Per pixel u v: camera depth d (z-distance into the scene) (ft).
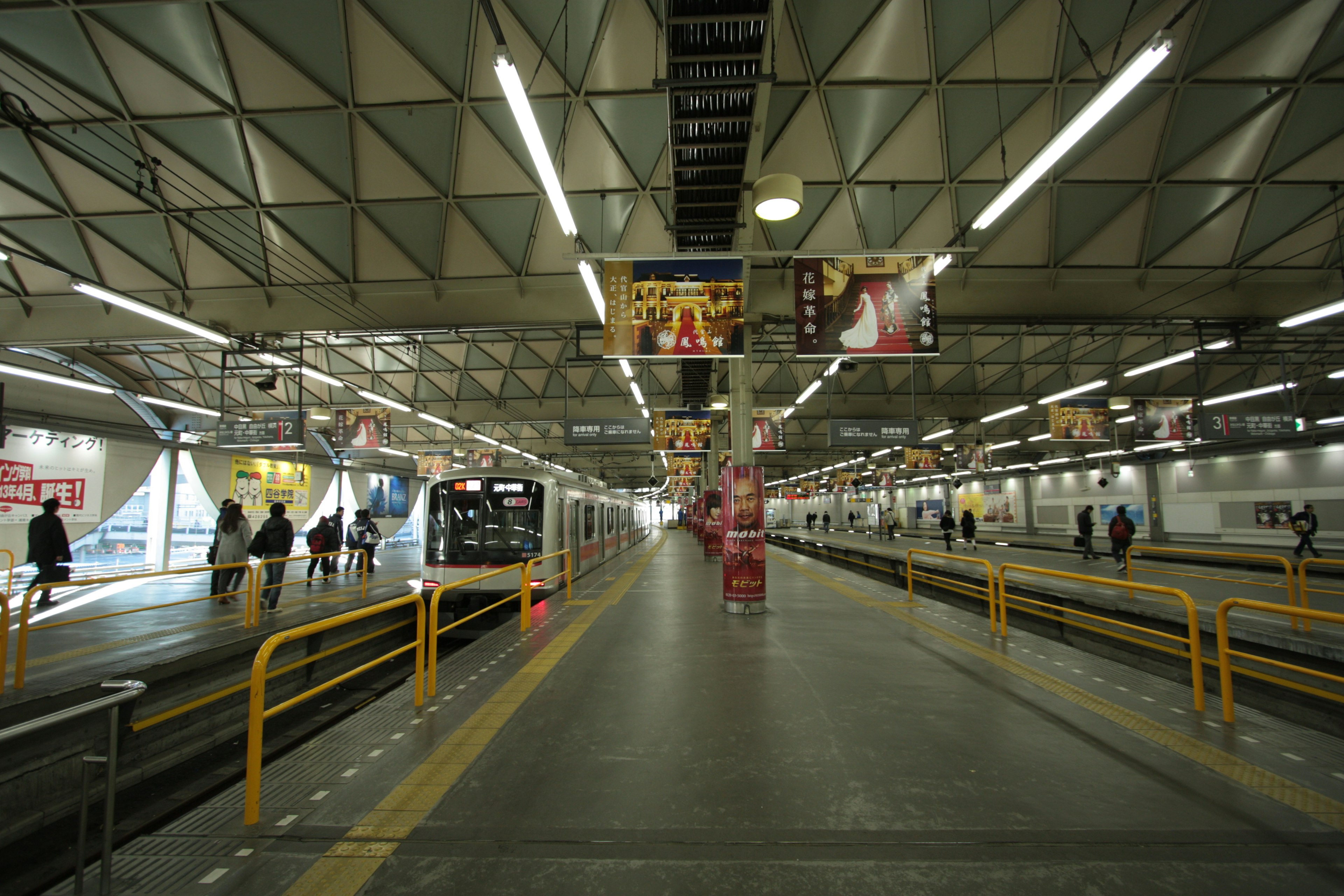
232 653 23.68
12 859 14.97
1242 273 40.73
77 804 17.20
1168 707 14.99
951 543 95.66
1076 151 34.17
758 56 19.38
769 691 16.44
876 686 16.81
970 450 88.48
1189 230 38.22
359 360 68.95
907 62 30.42
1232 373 72.49
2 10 27.14
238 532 34.37
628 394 77.51
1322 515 70.28
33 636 25.72
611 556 66.80
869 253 25.25
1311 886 7.97
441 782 11.05
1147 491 96.02
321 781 11.07
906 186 35.96
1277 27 28.78
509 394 76.74
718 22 18.31
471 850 8.86
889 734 13.29
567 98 31.48
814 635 23.79
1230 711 13.93
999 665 19.07
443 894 7.87
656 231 38.96
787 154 34.45
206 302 42.68
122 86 30.73
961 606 41.57
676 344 24.53
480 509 36.78
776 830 9.36
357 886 8.03
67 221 37.86
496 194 36.73
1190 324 48.57
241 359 62.80
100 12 27.78
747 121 21.76
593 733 13.48
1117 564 46.47
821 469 145.18
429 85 31.14
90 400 59.41
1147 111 32.17
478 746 12.73
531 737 13.24
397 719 14.42
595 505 55.47
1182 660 23.59
